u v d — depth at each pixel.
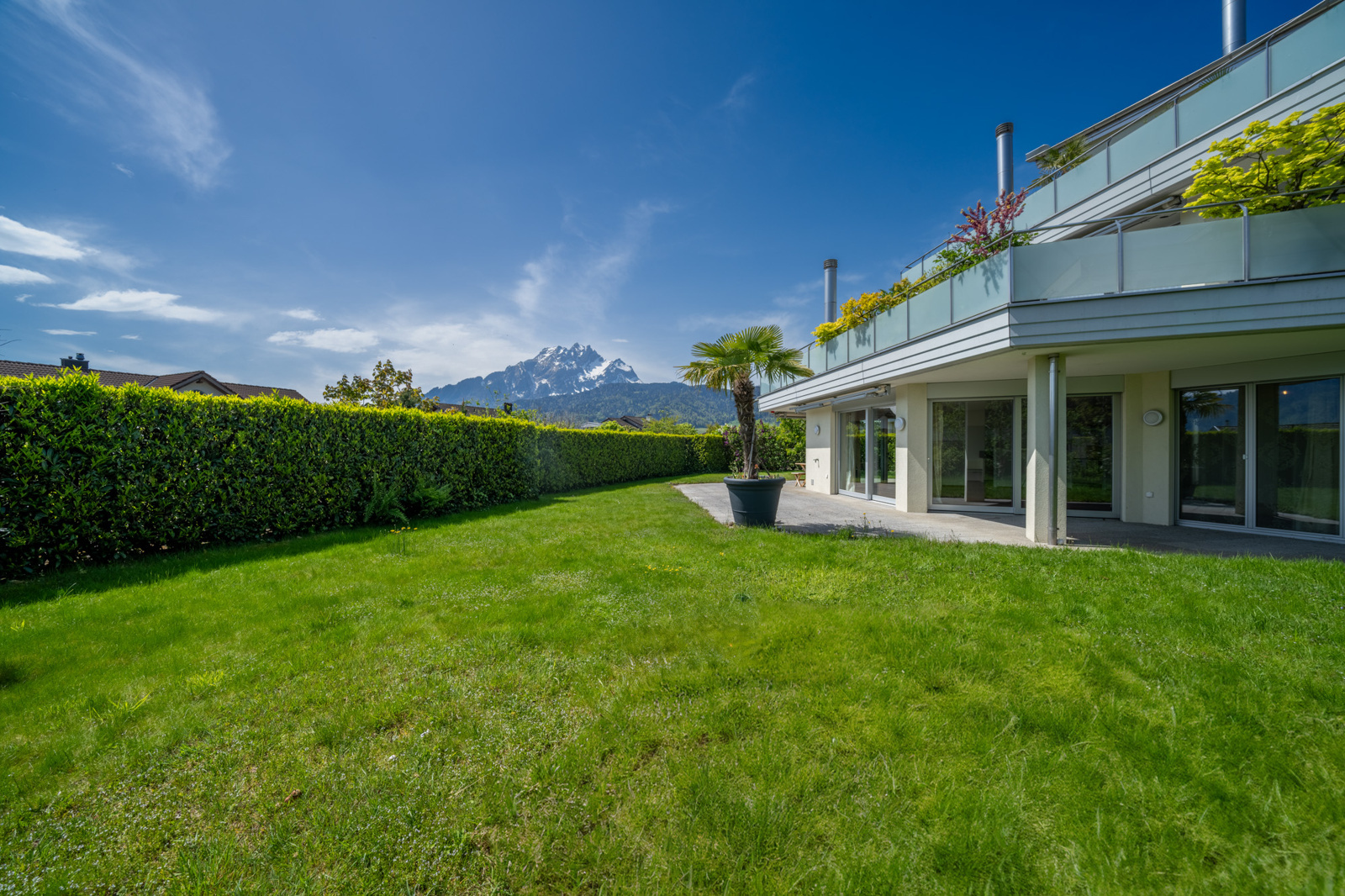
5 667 3.07
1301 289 5.67
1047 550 6.35
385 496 9.00
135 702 2.73
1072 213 10.37
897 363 9.59
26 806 1.96
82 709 2.65
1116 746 2.34
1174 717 2.56
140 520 6.16
